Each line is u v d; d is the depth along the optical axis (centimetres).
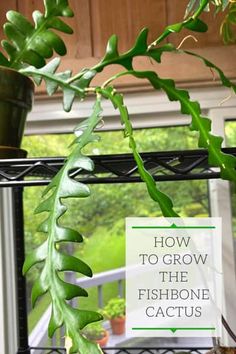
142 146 96
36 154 97
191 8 55
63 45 58
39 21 57
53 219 43
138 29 87
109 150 96
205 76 84
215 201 89
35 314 94
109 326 98
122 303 98
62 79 55
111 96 50
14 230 90
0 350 89
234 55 84
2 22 89
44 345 91
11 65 58
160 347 90
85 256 99
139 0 87
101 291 102
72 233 42
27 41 57
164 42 85
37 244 95
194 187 95
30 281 91
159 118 93
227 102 87
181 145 95
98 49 88
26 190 97
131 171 52
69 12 57
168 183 96
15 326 93
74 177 51
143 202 99
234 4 61
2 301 91
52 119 93
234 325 83
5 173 56
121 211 99
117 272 99
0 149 54
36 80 58
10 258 94
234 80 84
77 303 97
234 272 86
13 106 55
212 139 48
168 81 52
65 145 97
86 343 37
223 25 69
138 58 85
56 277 40
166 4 86
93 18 88
